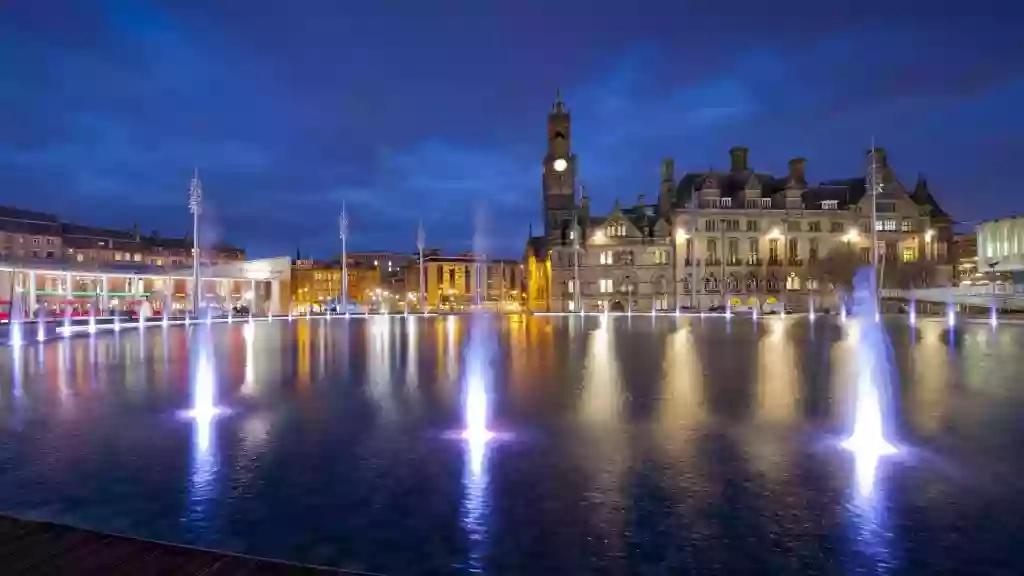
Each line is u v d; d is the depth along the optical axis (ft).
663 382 62.28
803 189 330.54
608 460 34.24
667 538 24.09
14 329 124.47
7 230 316.60
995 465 32.94
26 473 32.19
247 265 332.60
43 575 18.48
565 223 343.87
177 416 46.26
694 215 322.14
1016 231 249.55
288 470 32.63
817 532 24.58
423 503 27.84
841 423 42.98
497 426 42.52
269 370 73.31
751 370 71.46
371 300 462.19
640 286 330.54
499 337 130.52
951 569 21.54
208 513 26.68
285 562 19.85
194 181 191.11
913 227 330.54
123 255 375.66
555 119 402.72
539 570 21.53
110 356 90.84
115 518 26.08
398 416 45.98
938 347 99.86
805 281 326.44
